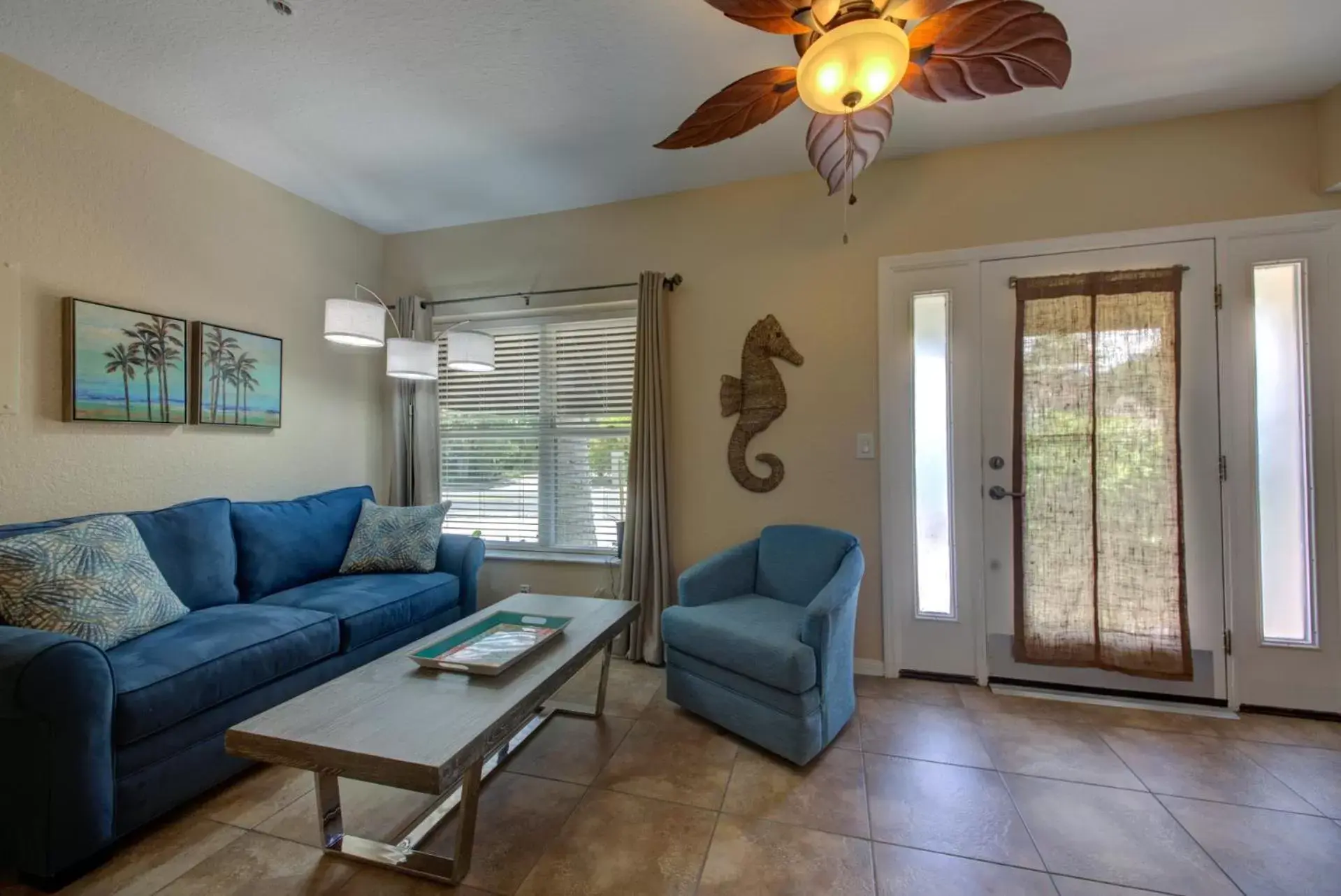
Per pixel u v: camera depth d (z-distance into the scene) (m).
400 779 1.19
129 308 2.31
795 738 1.89
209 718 1.73
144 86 2.14
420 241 3.56
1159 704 2.36
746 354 2.90
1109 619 2.42
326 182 2.92
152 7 1.74
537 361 3.37
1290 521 2.27
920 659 2.67
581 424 3.29
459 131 2.46
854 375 2.76
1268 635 2.29
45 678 1.34
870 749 2.04
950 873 1.44
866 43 1.31
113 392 2.25
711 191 3.00
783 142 2.57
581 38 1.90
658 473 2.92
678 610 2.35
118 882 1.42
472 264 3.45
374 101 2.25
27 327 2.02
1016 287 2.55
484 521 3.46
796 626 2.15
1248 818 1.64
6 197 1.97
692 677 2.25
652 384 2.94
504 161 2.73
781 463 2.85
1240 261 2.31
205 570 2.23
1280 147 2.29
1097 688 2.47
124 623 1.77
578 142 2.56
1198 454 2.35
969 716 2.28
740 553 2.66
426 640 1.88
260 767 1.94
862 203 2.76
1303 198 2.26
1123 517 2.41
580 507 3.29
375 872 1.46
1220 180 2.34
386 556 2.84
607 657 2.29
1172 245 2.38
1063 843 1.54
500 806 1.72
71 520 1.98
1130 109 2.32
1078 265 2.48
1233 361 2.32
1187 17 1.79
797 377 2.84
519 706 1.47
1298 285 2.27
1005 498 2.56
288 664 1.97
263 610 2.13
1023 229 2.55
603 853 1.52
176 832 1.61
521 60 2.01
